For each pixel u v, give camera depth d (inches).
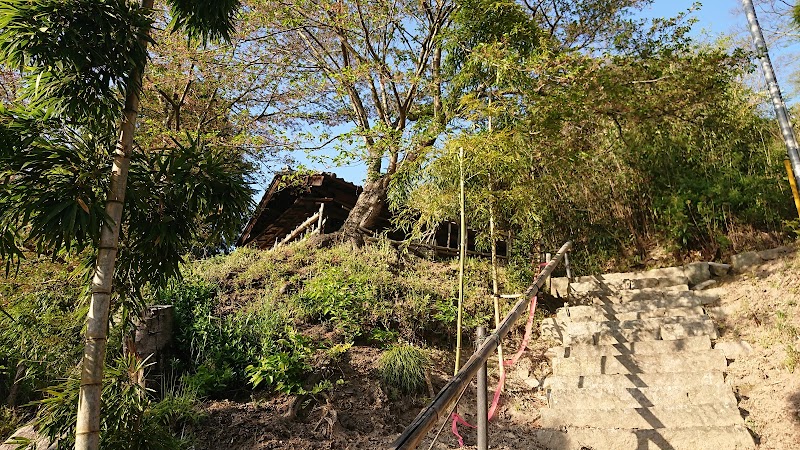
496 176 191.6
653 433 156.2
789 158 206.2
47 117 94.4
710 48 334.6
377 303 222.7
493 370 200.2
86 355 87.0
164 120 363.3
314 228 352.5
